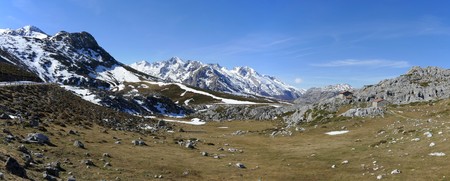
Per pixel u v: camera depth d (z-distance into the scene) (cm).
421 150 4984
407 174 4041
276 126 14250
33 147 4509
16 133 5047
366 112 10688
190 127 14162
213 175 4916
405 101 13762
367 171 4581
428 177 3800
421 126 6862
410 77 17262
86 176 3756
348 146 6762
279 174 4997
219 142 9169
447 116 9238
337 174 4700
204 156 6469
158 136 9088
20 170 2877
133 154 5722
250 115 19700
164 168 4988
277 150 7444
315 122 11594
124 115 13362
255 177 4841
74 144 5300
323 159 5872
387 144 6016
